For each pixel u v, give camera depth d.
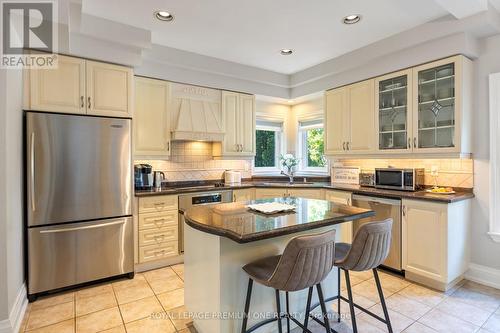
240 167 4.71
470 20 2.57
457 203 2.73
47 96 2.63
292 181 4.54
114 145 2.94
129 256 3.05
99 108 2.89
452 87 2.82
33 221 2.54
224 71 3.88
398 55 3.19
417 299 2.54
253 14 2.66
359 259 1.74
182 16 2.71
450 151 2.82
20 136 2.43
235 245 1.80
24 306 2.38
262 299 1.98
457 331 2.08
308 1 2.44
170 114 3.62
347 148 3.83
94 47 2.81
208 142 4.36
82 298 2.61
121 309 2.42
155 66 3.46
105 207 2.90
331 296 2.39
